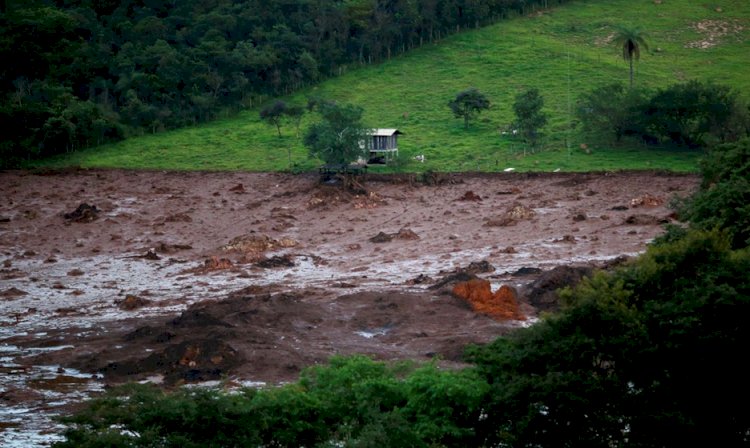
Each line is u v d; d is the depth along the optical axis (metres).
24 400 58.25
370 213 126.81
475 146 159.50
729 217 54.97
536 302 76.94
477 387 38.56
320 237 115.12
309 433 38.62
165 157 167.25
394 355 64.81
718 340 38.62
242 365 62.72
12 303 87.12
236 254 107.12
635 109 154.38
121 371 63.91
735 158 63.25
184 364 63.56
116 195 143.62
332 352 65.50
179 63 193.25
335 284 88.81
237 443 37.00
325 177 145.25
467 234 111.31
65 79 195.12
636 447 38.22
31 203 139.25
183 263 104.31
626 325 39.16
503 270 92.38
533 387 38.16
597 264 90.38
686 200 64.81
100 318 80.31
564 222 113.75
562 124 165.50
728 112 149.50
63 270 101.94
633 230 106.94
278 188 144.38
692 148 152.75
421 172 146.75
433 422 38.06
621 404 38.62
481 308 74.38
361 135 144.88
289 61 199.75
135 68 197.25
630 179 135.50
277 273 97.25
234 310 74.31
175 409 37.22
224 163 161.50
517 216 117.31
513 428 38.59
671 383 39.28
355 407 39.31
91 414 37.53
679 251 41.62
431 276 90.88
